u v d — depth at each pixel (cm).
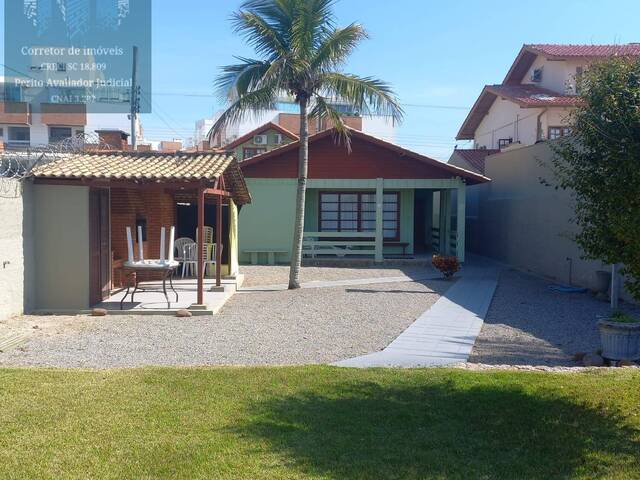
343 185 2064
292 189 2095
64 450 456
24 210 1040
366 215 2219
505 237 2102
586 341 902
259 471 429
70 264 1086
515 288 1490
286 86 1428
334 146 2069
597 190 512
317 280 1655
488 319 1078
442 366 727
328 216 2208
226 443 474
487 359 786
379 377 662
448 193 2238
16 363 713
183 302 1168
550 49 2608
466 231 2639
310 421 528
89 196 1092
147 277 1484
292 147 2073
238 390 606
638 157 469
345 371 686
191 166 1134
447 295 1360
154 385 615
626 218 464
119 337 872
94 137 1359
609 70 510
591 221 524
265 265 2031
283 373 670
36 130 4341
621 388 622
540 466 448
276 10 1397
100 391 591
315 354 791
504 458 461
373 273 1820
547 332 966
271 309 1156
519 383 640
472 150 2817
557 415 549
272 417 534
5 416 520
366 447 476
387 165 2067
